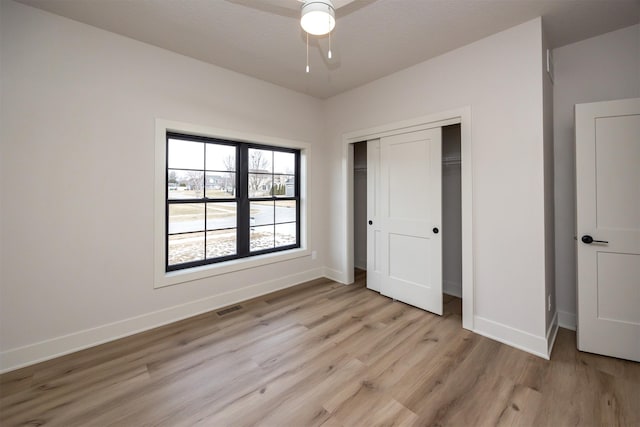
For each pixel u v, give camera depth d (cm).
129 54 235
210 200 305
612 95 225
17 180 193
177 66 261
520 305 218
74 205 213
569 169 243
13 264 192
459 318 268
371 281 347
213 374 186
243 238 329
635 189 193
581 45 236
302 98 364
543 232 207
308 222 379
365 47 247
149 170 247
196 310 278
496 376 183
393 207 312
